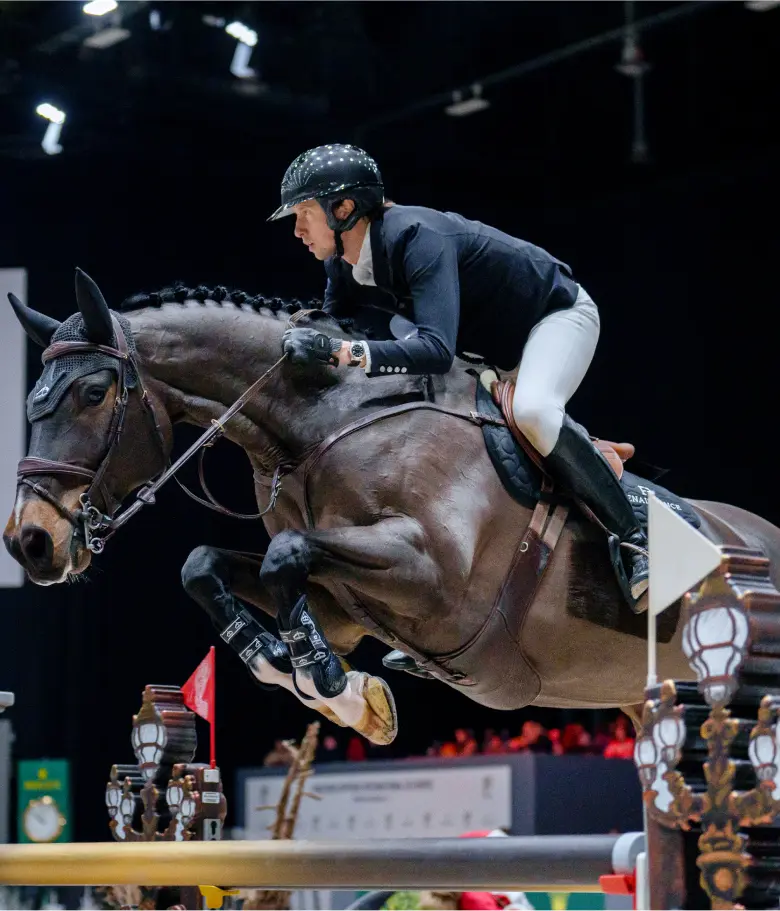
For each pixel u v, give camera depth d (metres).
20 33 11.41
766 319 12.79
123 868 3.84
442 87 12.59
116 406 4.32
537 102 12.95
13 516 4.21
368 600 4.42
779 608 2.75
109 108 12.39
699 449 13.18
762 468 12.73
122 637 13.73
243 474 14.16
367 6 11.71
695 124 12.90
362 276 4.66
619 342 13.87
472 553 4.38
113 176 13.60
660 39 12.05
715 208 13.21
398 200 13.98
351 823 9.95
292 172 4.53
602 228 14.06
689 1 11.27
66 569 4.24
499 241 4.63
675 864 2.78
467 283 4.59
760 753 2.65
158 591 13.91
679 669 4.91
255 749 14.28
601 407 13.94
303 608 4.10
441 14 11.81
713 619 2.75
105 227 13.73
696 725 2.78
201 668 4.79
